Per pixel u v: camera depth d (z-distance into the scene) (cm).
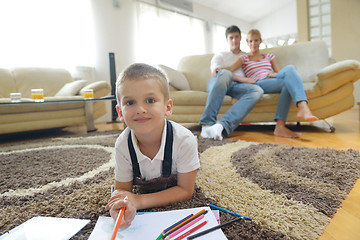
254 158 121
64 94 291
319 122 257
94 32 396
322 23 430
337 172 98
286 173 98
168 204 75
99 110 297
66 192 88
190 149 75
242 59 237
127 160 75
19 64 333
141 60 457
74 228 63
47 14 353
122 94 65
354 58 420
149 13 470
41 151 168
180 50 534
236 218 64
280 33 726
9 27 323
